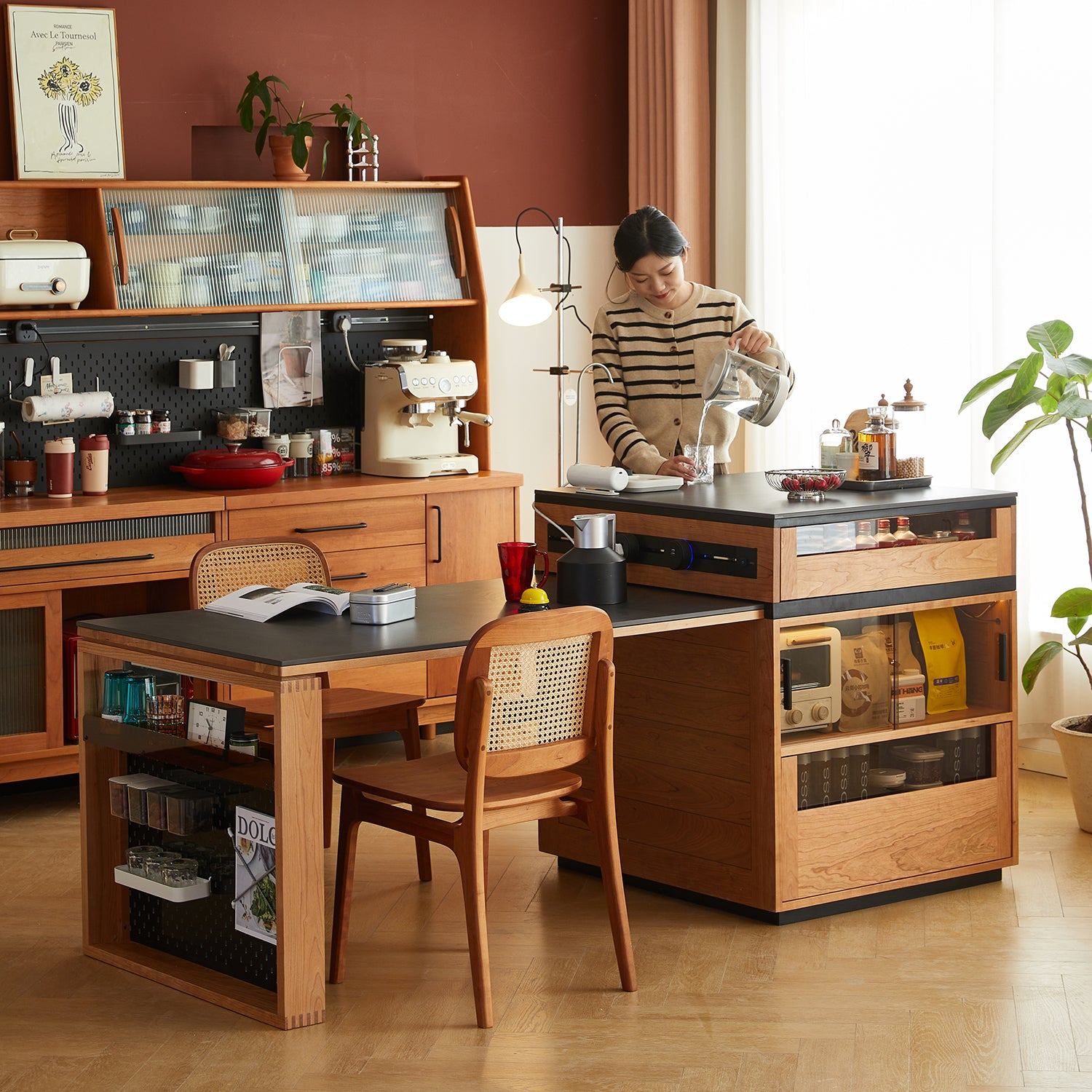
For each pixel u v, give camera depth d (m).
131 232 5.39
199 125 5.72
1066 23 5.17
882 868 4.10
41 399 5.25
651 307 4.72
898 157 5.74
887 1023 3.37
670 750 4.14
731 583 3.93
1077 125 5.18
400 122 6.15
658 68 6.41
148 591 5.46
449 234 6.07
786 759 3.90
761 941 3.85
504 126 6.39
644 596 3.97
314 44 5.93
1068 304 5.25
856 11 5.84
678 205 6.39
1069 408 4.64
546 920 4.02
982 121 5.43
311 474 5.86
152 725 3.67
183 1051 3.24
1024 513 5.35
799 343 6.13
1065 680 5.37
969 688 4.30
